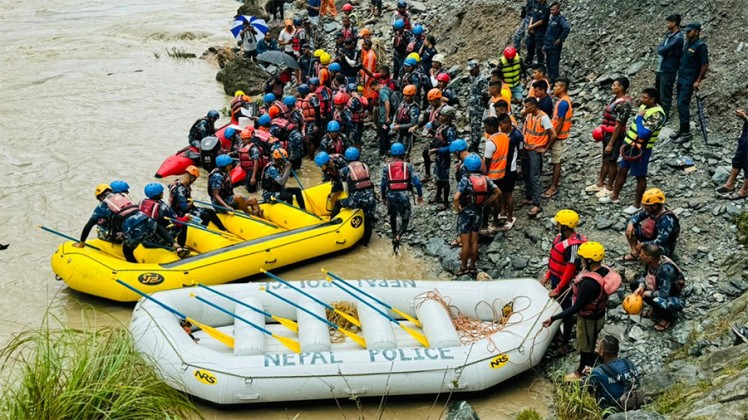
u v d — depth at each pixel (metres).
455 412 7.36
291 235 10.78
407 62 14.54
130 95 19.75
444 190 11.98
